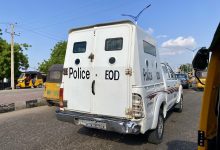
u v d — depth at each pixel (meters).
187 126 8.31
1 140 6.64
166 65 8.39
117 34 5.73
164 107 6.93
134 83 5.45
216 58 2.96
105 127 5.58
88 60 6.09
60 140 6.62
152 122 5.94
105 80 5.80
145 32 6.08
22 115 10.41
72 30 6.46
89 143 6.38
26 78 34.28
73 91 6.34
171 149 5.97
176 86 9.81
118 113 5.61
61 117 6.33
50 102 13.44
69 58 6.45
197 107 12.68
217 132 2.81
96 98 5.94
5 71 41.28
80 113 6.19
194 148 6.05
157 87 6.53
